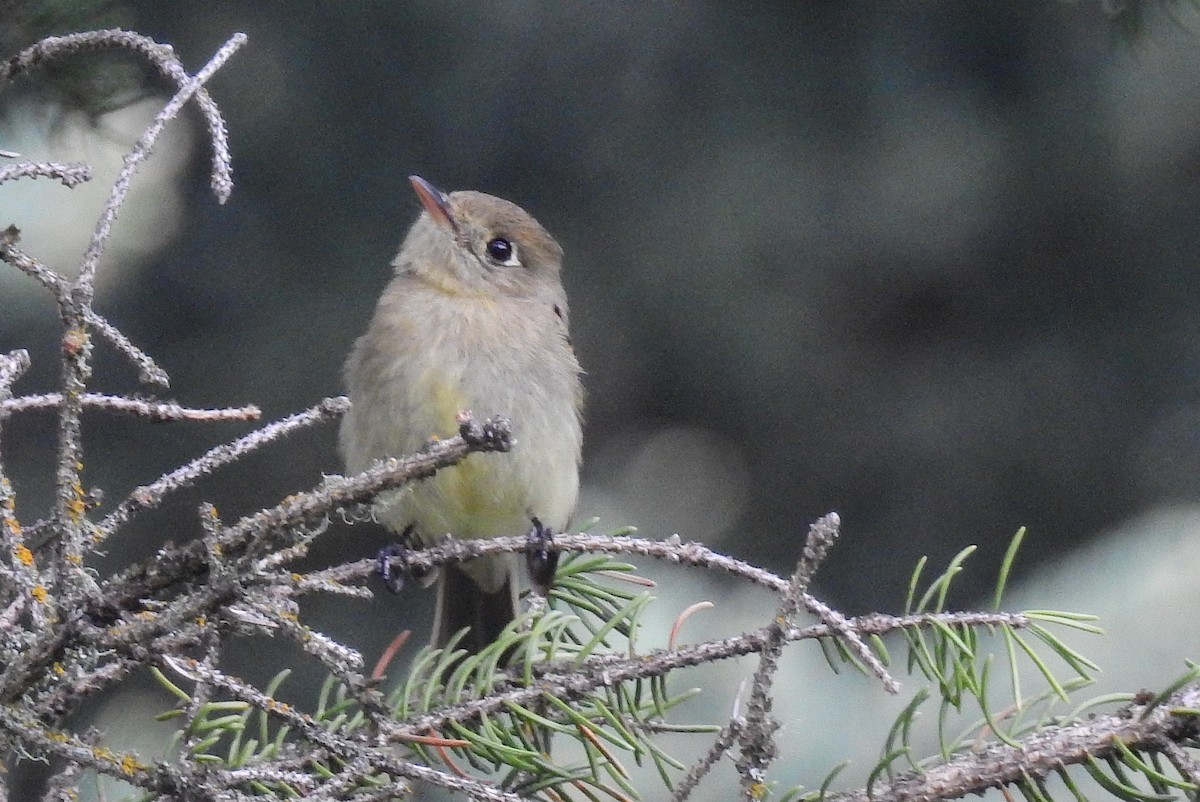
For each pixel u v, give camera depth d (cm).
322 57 1166
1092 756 536
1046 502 1305
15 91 758
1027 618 554
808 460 1316
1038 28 1183
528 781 562
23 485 1206
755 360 1261
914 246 1211
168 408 500
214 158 518
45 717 471
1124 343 1295
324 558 1281
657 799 1145
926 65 1190
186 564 485
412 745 563
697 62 1173
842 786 1120
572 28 1162
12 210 1255
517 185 1214
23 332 1234
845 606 1316
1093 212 1249
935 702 1161
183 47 1152
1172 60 1196
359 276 1212
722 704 1210
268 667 1230
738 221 1196
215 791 463
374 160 1199
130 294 1231
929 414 1295
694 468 1332
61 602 466
